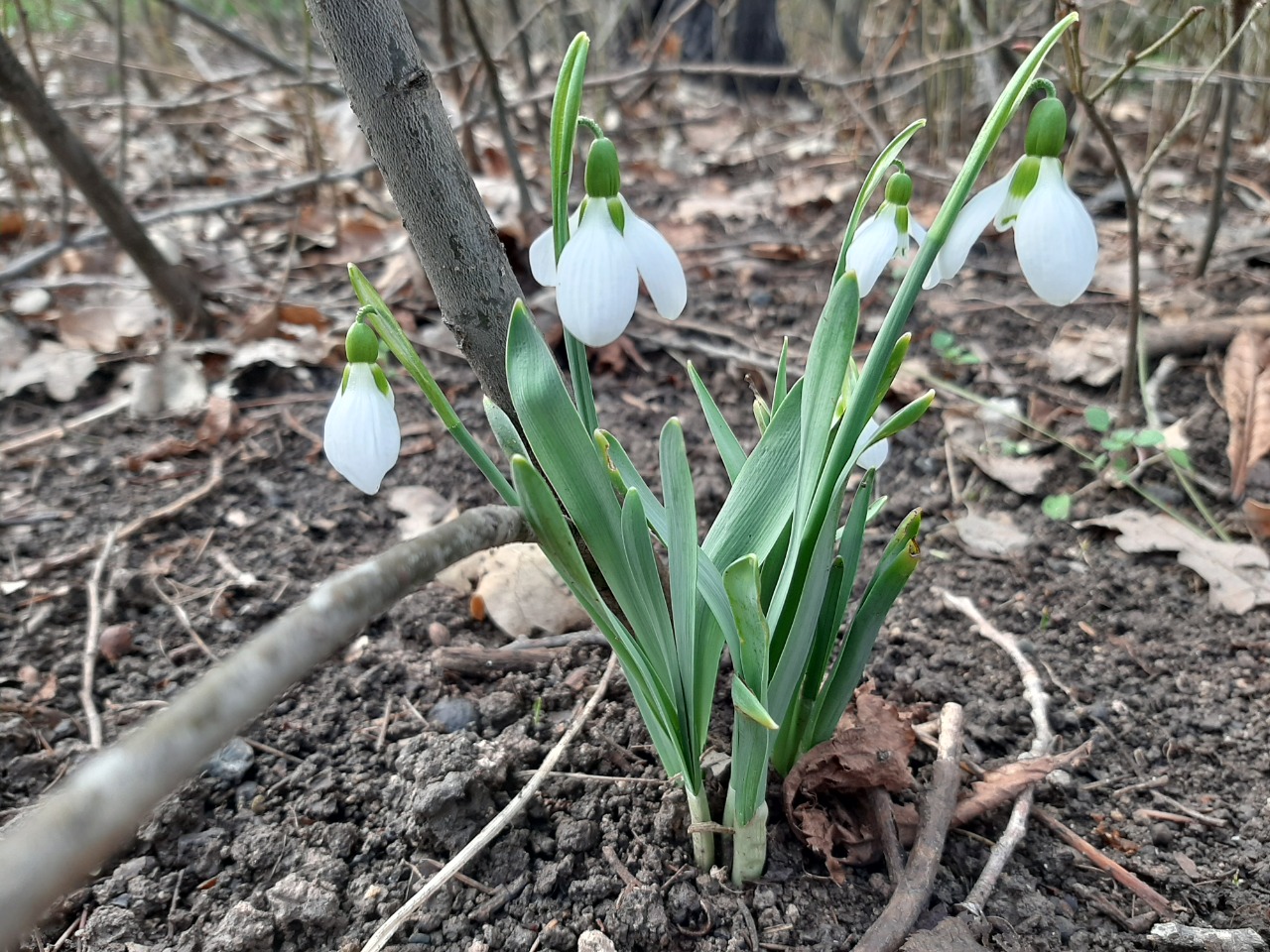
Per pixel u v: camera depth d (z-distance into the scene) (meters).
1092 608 0.35
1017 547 0.38
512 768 0.27
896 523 0.39
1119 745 0.29
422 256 0.22
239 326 0.52
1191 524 0.39
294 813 0.26
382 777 0.27
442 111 0.21
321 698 0.30
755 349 0.50
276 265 0.60
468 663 0.31
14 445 0.43
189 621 0.34
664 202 0.73
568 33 0.92
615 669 0.30
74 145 0.43
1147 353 0.49
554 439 0.17
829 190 0.73
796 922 0.23
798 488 0.19
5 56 0.39
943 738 0.26
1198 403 0.46
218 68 0.97
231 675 0.10
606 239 0.16
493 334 0.22
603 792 0.26
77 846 0.08
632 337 0.52
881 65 0.72
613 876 0.24
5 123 0.65
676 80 1.03
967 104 0.78
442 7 0.64
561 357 0.50
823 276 0.60
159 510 0.39
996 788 0.26
